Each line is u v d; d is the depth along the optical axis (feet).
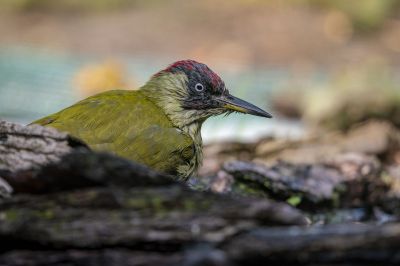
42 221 18.74
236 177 32.01
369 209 34.17
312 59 91.45
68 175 19.56
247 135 51.08
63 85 63.93
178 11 105.81
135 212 18.57
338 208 33.50
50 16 105.19
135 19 104.27
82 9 108.17
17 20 103.14
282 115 61.82
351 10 102.27
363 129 44.83
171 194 18.67
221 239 17.85
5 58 76.95
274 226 18.08
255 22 101.09
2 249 18.94
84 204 18.90
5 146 20.94
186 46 95.09
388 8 104.99
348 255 17.29
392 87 59.00
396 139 44.80
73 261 18.24
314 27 100.32
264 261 17.58
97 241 18.44
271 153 40.52
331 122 57.16
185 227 18.15
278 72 81.35
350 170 35.06
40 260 18.38
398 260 17.07
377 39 99.40
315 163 36.37
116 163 19.31
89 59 81.05
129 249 18.42
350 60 91.25
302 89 63.21
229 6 105.91
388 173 36.88
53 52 85.20
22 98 58.29
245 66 85.81
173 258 17.78
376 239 17.17
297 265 17.47
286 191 31.91
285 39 96.68
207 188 32.12
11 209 19.17
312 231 17.67
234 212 18.10
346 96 57.36
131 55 88.89
